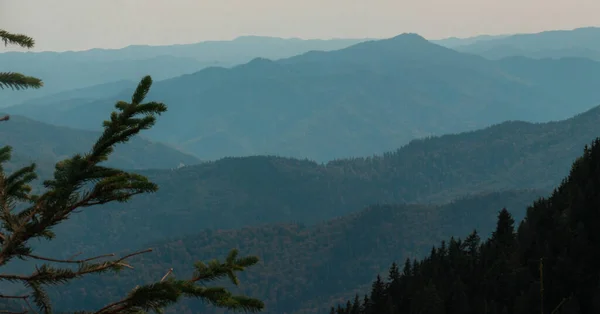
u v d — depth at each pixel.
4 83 8.42
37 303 9.10
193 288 9.52
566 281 58.31
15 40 8.43
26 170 9.62
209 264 10.27
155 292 9.22
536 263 63.28
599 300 53.06
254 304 9.72
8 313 8.97
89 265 9.38
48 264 9.34
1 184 9.22
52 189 9.23
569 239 63.03
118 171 9.66
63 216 9.24
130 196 9.69
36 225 9.05
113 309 9.26
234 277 10.10
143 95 10.15
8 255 8.85
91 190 9.53
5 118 8.02
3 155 9.82
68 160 9.55
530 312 57.59
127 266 9.45
